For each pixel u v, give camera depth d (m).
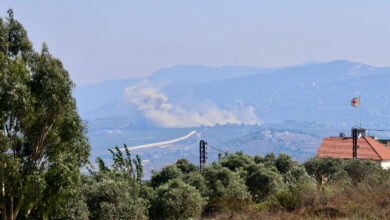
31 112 34.59
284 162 90.00
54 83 36.56
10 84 32.84
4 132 32.69
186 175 78.06
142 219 42.03
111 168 56.16
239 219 31.23
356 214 26.95
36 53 37.56
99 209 39.41
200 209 43.88
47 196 34.91
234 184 60.66
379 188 38.78
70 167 36.75
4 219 33.66
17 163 32.91
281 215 29.53
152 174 78.31
